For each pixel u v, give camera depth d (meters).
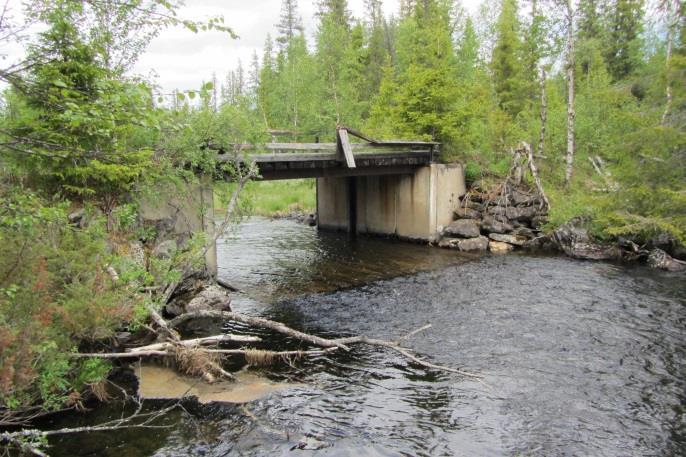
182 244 12.14
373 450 6.18
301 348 9.50
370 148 21.48
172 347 7.93
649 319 10.87
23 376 4.91
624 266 16.03
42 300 5.64
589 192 20.83
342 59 38.50
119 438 6.36
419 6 37.47
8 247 5.46
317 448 6.20
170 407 6.92
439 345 9.62
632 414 7.07
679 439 6.46
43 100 4.77
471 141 24.17
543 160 24.00
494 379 8.17
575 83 34.47
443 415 7.07
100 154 5.44
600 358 8.93
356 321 11.07
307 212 30.58
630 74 33.41
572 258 17.44
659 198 16.16
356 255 18.67
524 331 10.30
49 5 5.58
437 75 21.58
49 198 8.73
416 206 21.09
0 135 5.20
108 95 4.77
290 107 35.53
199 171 12.29
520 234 20.20
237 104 12.78
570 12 22.16
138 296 7.79
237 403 7.25
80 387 6.72
